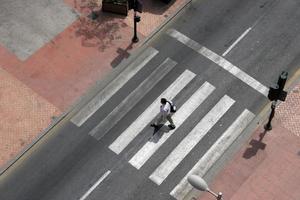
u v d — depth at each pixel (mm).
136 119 37781
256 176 35500
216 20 42188
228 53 40594
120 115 38031
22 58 40344
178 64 40156
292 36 41219
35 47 40812
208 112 38062
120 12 42125
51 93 38906
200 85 39188
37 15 42219
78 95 38844
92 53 40562
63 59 40312
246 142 36844
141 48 40875
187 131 37281
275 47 40781
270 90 33406
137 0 38062
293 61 40188
